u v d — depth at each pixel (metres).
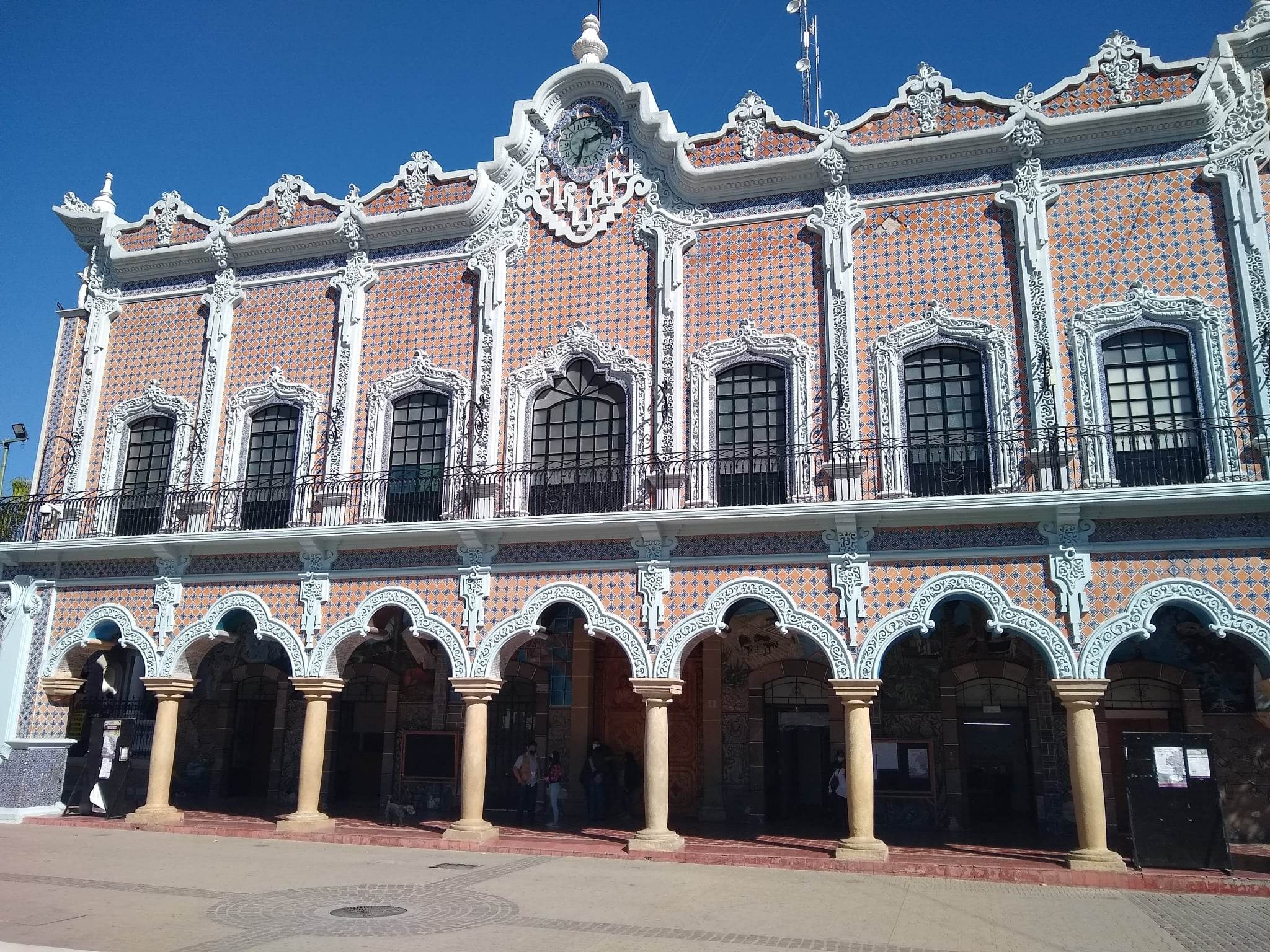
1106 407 14.20
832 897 10.79
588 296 16.78
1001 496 13.34
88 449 18.86
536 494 16.30
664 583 14.77
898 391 15.04
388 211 18.14
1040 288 14.60
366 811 18.78
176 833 15.83
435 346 17.39
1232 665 15.66
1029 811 16.38
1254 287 13.87
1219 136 14.50
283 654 20.48
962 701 16.89
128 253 19.22
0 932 8.24
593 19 17.98
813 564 14.24
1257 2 14.77
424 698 19.50
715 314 16.06
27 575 18.06
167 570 17.22
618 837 15.41
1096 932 9.21
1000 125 15.26
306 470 17.38
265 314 18.47
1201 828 12.28
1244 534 12.84
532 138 17.61
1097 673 12.97
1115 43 15.12
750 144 16.44
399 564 16.11
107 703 20.78
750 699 17.52
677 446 15.66
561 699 18.72
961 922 9.59
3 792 17.34
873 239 15.62
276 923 8.84
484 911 9.58
